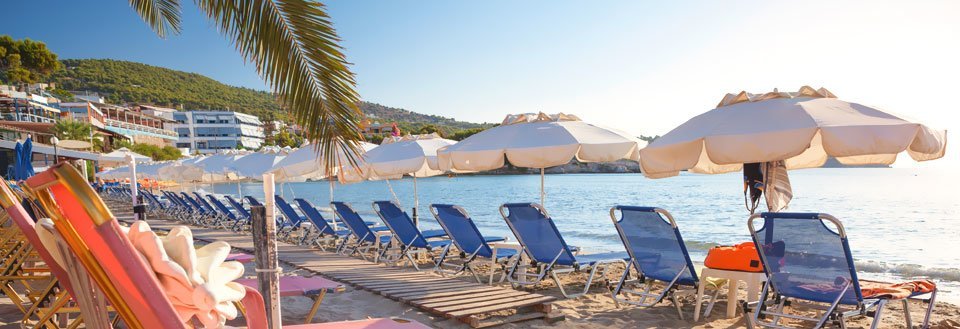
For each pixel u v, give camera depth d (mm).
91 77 145375
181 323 1350
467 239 6664
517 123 7336
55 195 1336
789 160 6609
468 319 4492
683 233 15383
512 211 5879
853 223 16344
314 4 4137
